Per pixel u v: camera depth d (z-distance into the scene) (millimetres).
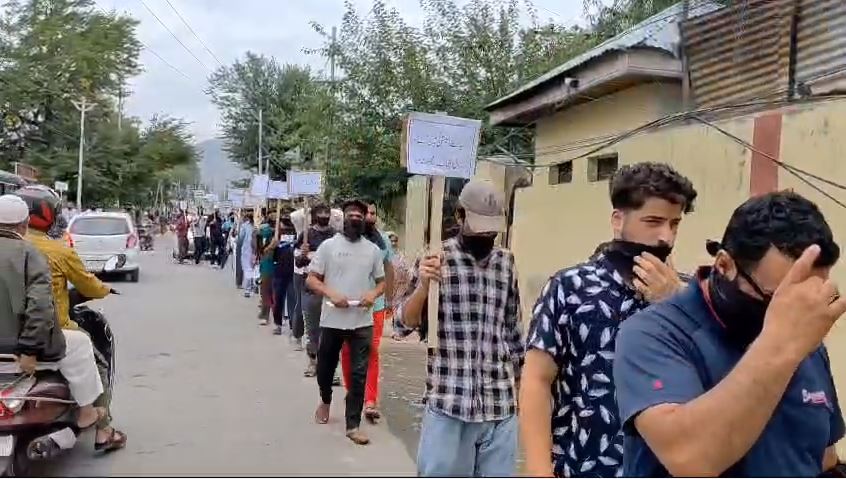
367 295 6684
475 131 5906
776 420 2045
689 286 2123
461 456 3984
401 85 16312
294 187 15258
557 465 2736
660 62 7551
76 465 5805
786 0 6375
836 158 5113
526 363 2807
